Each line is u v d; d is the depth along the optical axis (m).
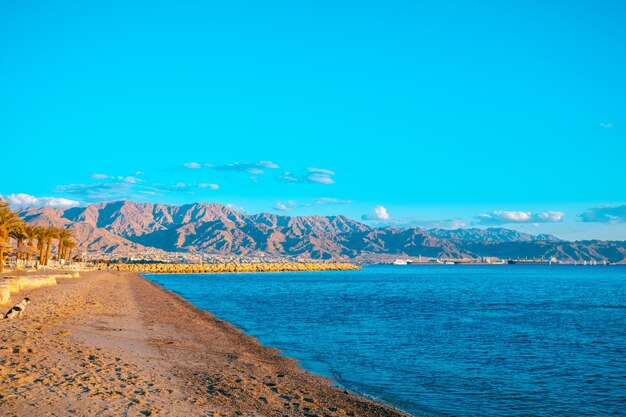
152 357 18.81
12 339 17.81
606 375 20.78
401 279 148.50
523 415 15.43
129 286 72.50
